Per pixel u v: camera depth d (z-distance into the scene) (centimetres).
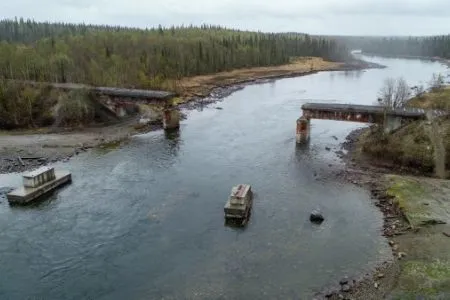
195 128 10525
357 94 16125
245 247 4800
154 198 6162
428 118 7781
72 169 7419
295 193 6344
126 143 9125
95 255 4666
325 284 4078
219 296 3938
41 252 4722
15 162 7700
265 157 8100
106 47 17912
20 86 11056
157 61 17988
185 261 4538
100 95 11231
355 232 5109
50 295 3988
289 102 14300
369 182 6688
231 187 6575
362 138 9038
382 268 4291
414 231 4984
